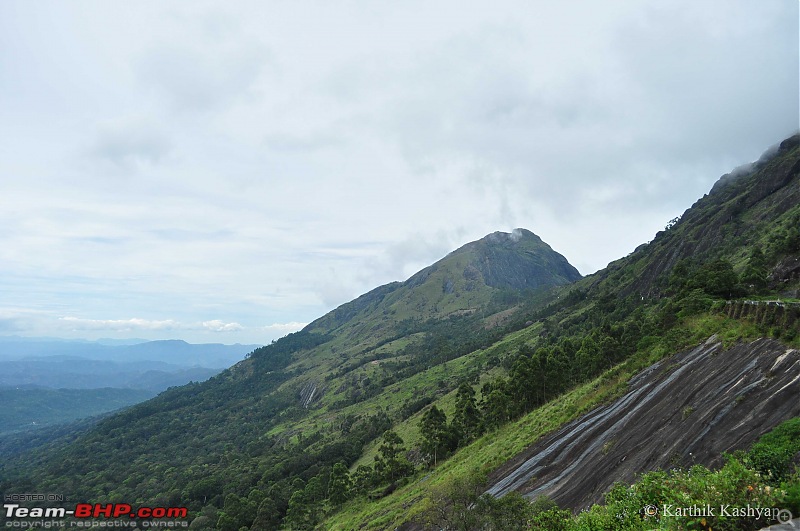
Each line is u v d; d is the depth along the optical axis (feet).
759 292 208.23
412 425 388.98
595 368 225.97
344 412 608.60
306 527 273.75
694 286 202.49
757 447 52.24
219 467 521.65
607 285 573.74
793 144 522.47
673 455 90.84
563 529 63.72
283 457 482.28
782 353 96.58
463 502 86.58
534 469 137.49
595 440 128.98
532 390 239.30
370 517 206.59
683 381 120.88
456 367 583.99
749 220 415.44
